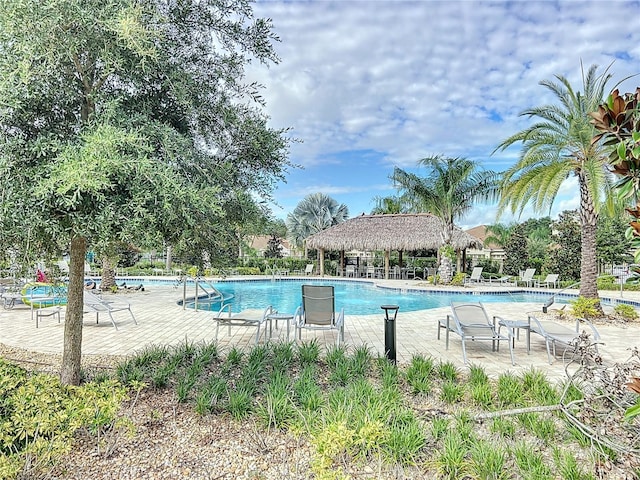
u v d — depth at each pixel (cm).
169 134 355
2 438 299
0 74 296
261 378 510
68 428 326
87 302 916
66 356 458
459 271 2541
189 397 459
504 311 1238
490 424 391
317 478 287
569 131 1066
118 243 355
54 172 288
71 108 377
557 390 459
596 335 680
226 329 912
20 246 355
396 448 333
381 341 809
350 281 2623
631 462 321
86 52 350
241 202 407
